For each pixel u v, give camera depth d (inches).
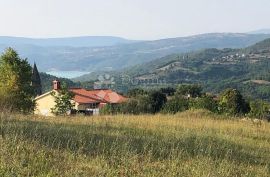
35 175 311.7
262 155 512.4
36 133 443.8
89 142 442.3
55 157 367.6
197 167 379.2
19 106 1163.3
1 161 325.7
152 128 644.7
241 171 398.6
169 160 395.2
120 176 335.6
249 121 967.0
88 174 324.8
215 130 716.7
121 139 479.5
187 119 896.3
